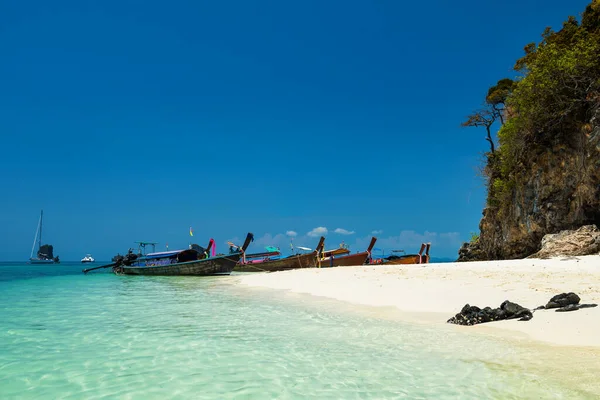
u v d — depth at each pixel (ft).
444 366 20.15
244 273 125.59
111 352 24.43
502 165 102.22
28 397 17.26
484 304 34.99
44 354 24.14
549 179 80.43
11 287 74.08
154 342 26.84
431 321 31.53
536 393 16.06
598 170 67.82
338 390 17.40
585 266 51.01
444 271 58.44
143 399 16.87
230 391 17.60
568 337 23.54
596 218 71.56
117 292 63.00
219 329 30.96
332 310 38.93
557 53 78.43
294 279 69.67
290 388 17.81
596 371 17.89
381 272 65.57
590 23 85.15
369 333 28.12
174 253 122.93
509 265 58.49
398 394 16.70
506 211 99.09
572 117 75.82
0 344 26.76
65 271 166.09
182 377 19.61
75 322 34.78
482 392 16.51
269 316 36.60
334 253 129.80
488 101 124.67
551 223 80.28
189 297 54.19
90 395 17.43
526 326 26.81
